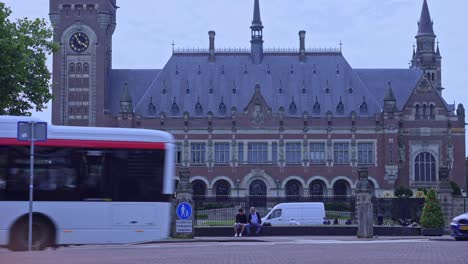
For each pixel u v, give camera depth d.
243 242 47.44
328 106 134.25
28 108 69.56
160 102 134.25
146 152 35.47
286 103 134.62
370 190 55.19
